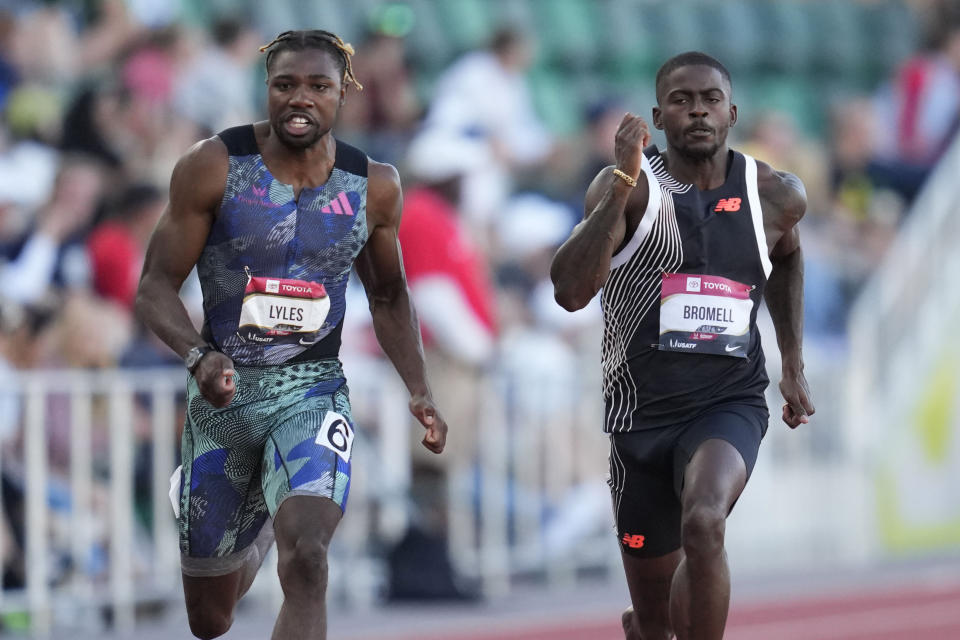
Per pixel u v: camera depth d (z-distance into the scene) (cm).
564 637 2517
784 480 3422
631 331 1516
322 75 1373
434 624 2606
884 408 3656
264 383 1432
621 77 4803
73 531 2436
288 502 1370
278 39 1395
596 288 1452
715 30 5019
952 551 3775
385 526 2788
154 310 1394
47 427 2405
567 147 3869
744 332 1506
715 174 1505
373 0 4334
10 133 3050
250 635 2483
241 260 1409
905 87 4572
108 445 2478
